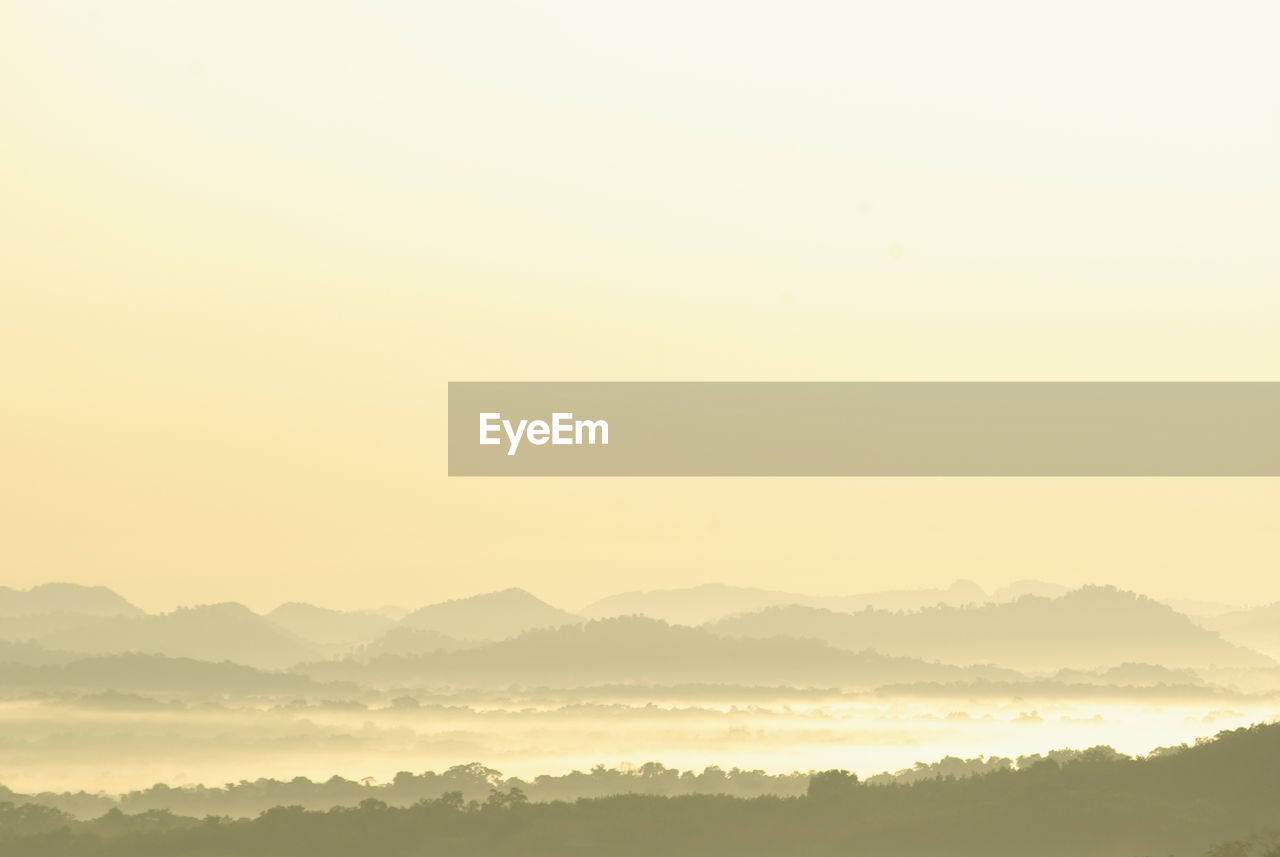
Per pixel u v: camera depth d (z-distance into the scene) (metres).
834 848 156.62
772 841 164.38
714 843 167.25
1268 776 147.00
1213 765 153.38
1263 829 120.12
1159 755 166.25
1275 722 163.00
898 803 171.38
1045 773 167.38
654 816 179.88
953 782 175.75
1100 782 157.25
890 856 148.50
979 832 149.12
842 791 181.62
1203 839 132.88
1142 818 141.75
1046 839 143.00
